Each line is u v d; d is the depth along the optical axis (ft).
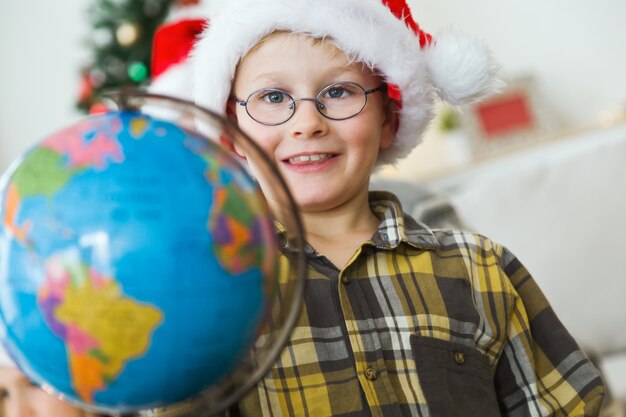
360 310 3.36
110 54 10.46
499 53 12.75
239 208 2.13
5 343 2.16
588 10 12.52
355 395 3.20
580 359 3.65
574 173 7.89
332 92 3.58
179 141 2.18
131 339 2.00
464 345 3.44
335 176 3.53
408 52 3.76
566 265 7.47
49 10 15.23
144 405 2.14
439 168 12.44
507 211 7.81
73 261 1.97
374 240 3.54
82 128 2.21
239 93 3.72
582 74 12.55
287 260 3.44
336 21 3.51
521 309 3.69
